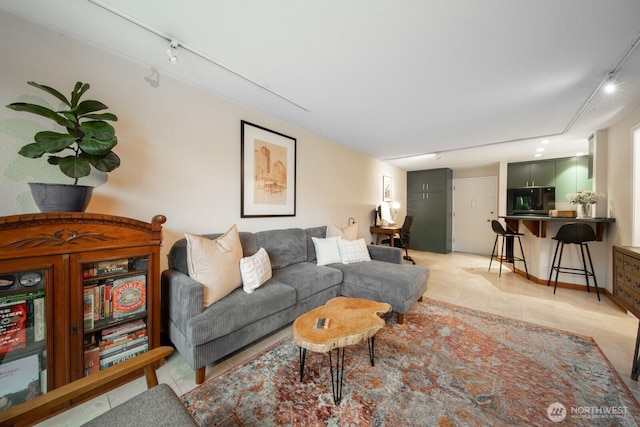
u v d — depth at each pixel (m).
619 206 2.79
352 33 1.49
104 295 1.44
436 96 2.31
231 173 2.45
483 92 2.22
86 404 1.32
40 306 1.24
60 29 1.49
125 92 1.77
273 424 1.20
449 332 2.09
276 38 1.54
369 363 1.67
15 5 1.30
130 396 1.39
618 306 2.65
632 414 1.25
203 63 1.82
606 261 3.02
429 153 4.57
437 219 5.91
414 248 6.23
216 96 2.31
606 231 3.05
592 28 1.41
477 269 4.32
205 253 1.76
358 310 1.67
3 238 1.10
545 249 3.43
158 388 0.93
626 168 2.65
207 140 2.25
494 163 5.40
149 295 1.57
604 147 3.13
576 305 2.68
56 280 1.24
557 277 3.16
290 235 2.79
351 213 4.30
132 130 1.80
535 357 1.73
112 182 1.72
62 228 1.25
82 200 1.34
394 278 2.35
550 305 2.68
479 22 1.39
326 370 1.60
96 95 1.65
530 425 1.19
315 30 1.47
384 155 4.75
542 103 2.42
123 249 1.46
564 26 1.41
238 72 1.94
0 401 1.16
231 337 1.63
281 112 2.72
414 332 2.09
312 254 3.06
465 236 6.07
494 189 5.67
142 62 1.83
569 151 4.27
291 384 1.47
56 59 1.51
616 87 2.07
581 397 1.37
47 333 1.22
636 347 1.50
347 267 2.72
